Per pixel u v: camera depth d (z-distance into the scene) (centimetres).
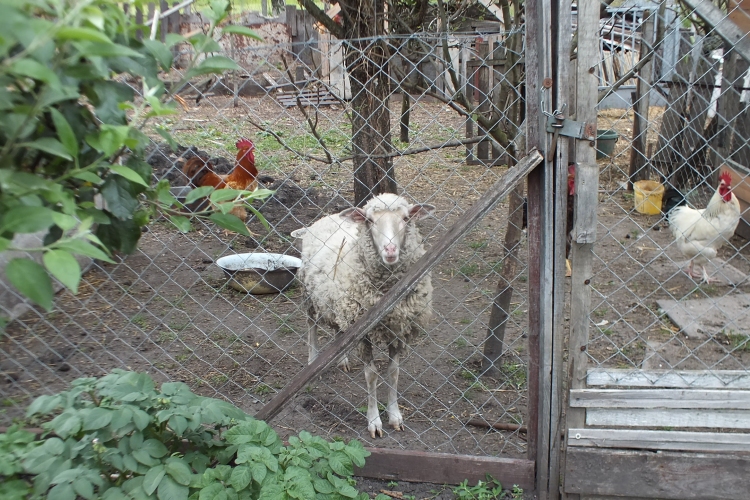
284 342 466
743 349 431
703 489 263
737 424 260
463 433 345
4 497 219
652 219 734
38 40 119
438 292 544
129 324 480
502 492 281
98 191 179
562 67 234
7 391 375
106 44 133
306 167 862
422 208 346
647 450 264
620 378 261
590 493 270
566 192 248
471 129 898
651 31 627
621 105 1206
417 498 283
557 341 261
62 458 228
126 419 220
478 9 553
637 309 507
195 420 227
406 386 401
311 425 359
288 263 559
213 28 173
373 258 334
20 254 404
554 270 254
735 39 231
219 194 183
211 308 517
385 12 489
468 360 427
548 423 269
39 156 167
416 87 366
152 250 651
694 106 739
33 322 466
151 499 219
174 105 176
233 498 219
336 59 973
